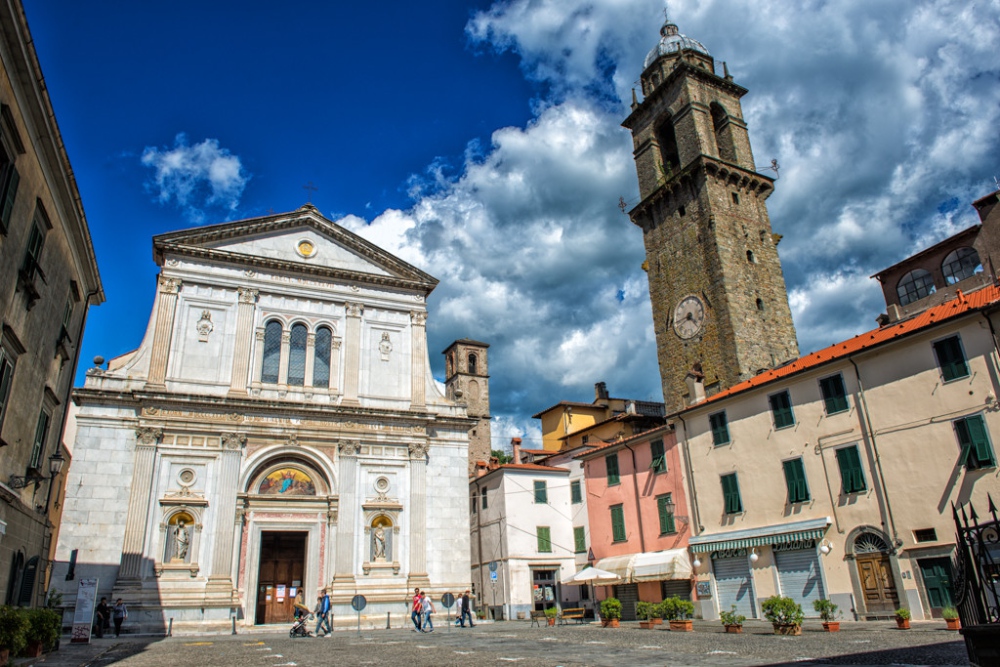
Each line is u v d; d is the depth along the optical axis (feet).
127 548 108.58
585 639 75.97
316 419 128.26
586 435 186.70
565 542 157.48
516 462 173.99
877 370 95.14
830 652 53.31
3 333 56.80
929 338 89.56
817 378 102.73
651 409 199.41
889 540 89.61
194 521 115.03
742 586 109.09
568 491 162.30
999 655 28.22
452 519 134.21
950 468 84.94
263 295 134.41
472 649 66.33
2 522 60.13
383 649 69.10
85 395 114.42
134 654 66.49
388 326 143.33
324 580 120.67
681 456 125.29
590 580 131.95
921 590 85.40
